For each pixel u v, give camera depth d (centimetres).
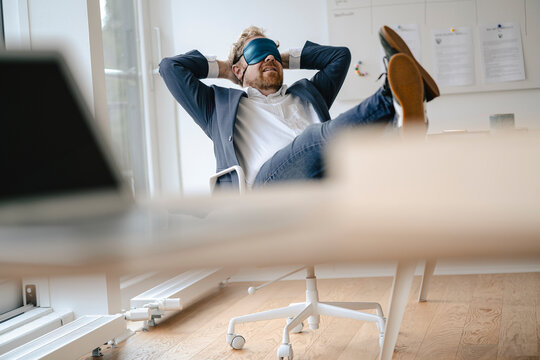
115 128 376
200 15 414
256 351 266
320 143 184
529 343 249
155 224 16
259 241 13
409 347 256
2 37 283
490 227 11
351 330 291
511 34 387
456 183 12
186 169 416
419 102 88
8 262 13
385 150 14
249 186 273
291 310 277
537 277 377
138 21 399
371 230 12
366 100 140
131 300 316
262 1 409
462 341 259
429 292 355
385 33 130
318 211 13
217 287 411
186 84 285
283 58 319
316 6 404
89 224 17
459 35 389
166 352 271
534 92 388
